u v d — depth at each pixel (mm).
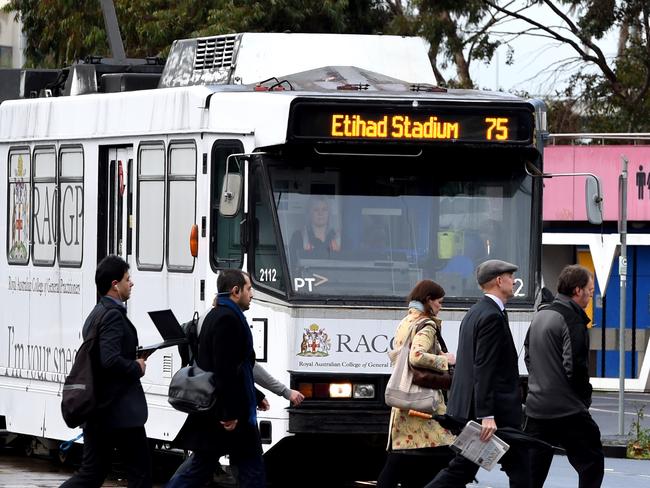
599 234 99125
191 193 45062
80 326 50000
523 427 42500
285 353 42469
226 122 44000
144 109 47344
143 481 35844
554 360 38594
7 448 58781
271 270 42969
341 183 43281
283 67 47188
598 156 101438
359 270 43094
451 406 35625
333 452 48531
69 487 35812
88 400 35062
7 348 54281
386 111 43094
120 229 48719
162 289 46406
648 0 127750
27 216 53344
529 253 43812
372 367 42719
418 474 42188
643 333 101062
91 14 125438
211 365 35094
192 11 120125
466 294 43438
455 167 43781
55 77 60344
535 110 43906
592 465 38844
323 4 122500
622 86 130250
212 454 35469
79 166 50438
